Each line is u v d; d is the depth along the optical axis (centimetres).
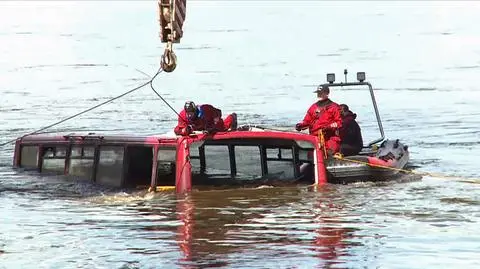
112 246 3328
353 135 4812
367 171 4456
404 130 6956
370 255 3181
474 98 8869
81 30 18588
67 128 7038
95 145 4388
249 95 9206
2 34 17500
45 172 4584
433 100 8794
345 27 18888
